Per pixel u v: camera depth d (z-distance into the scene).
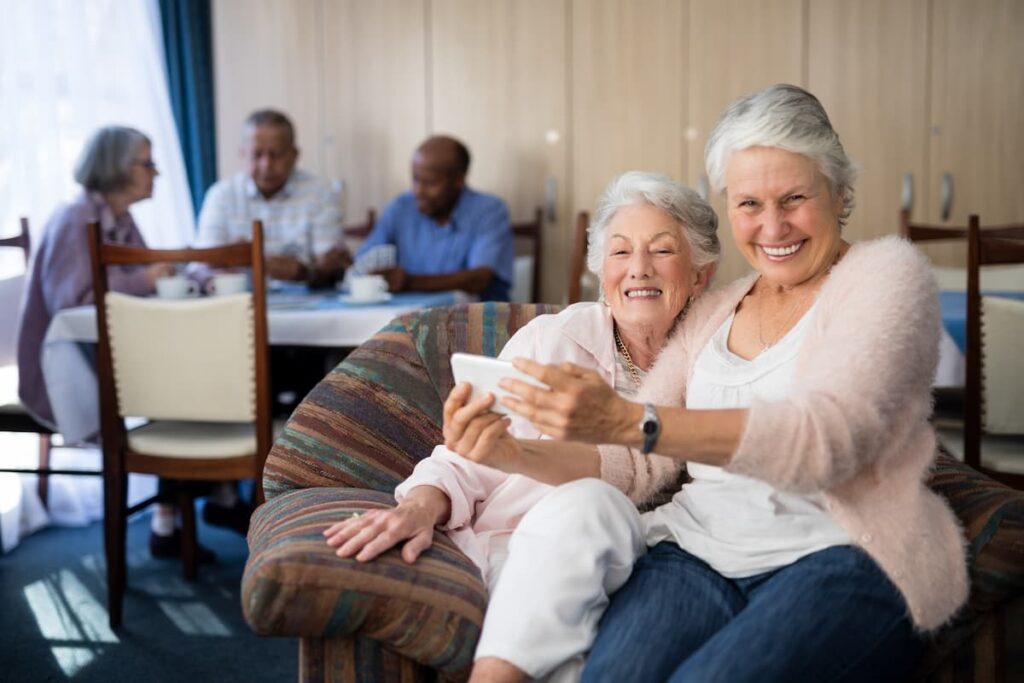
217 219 3.82
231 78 4.69
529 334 1.63
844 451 1.20
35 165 3.57
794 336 1.38
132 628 2.59
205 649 2.46
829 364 1.25
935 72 4.12
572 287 3.34
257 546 1.34
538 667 1.24
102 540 3.32
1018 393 2.37
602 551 1.29
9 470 2.75
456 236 3.85
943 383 2.58
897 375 1.24
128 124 4.05
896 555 1.25
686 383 1.53
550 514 1.32
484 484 1.53
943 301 2.96
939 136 4.14
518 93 4.49
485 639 1.26
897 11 4.12
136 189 3.16
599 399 1.21
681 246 1.54
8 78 3.49
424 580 1.28
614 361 1.61
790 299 1.45
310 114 4.68
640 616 1.28
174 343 2.55
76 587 2.88
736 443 1.21
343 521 1.36
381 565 1.27
